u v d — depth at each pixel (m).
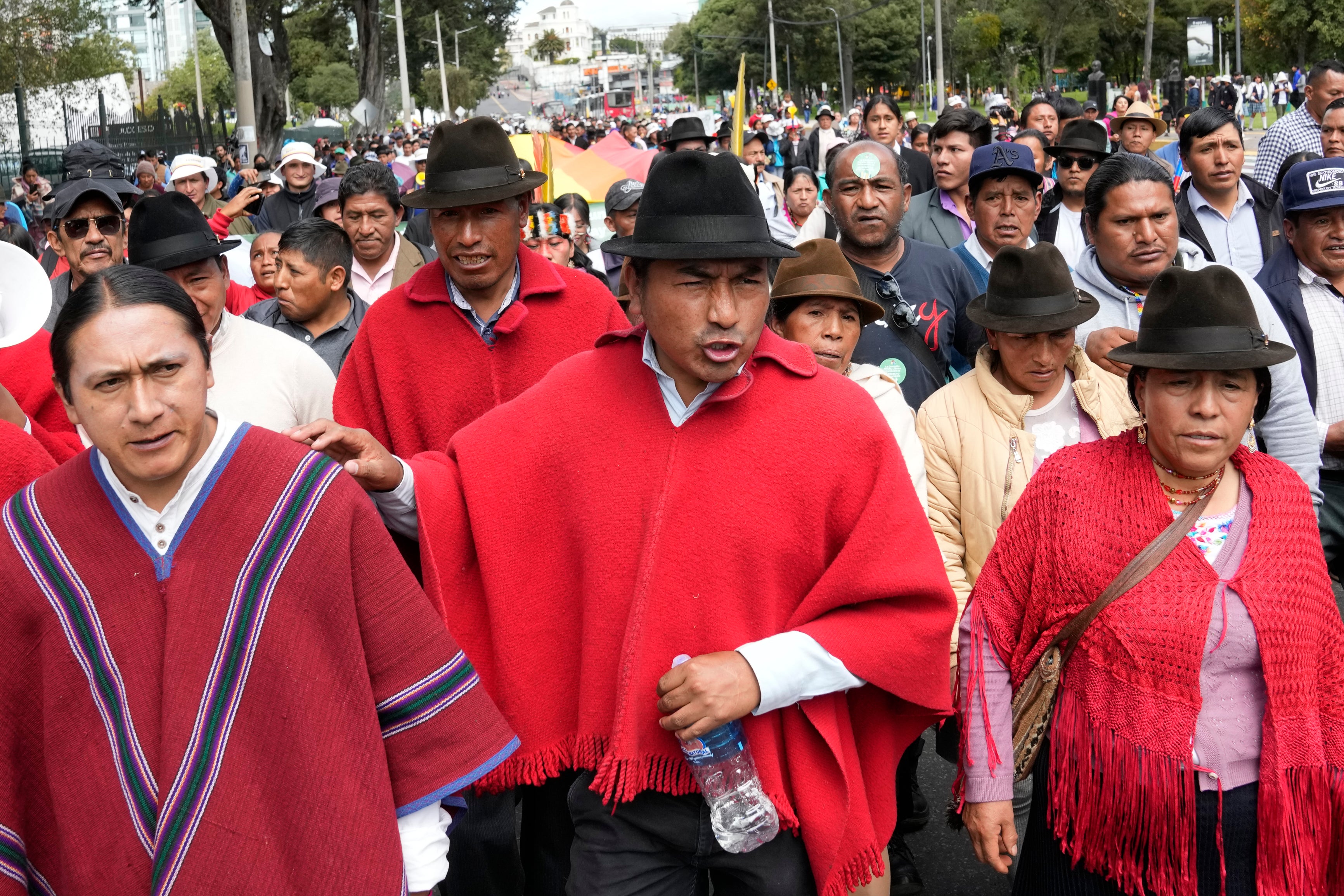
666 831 2.60
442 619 2.63
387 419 3.75
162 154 28.42
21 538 2.10
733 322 2.41
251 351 3.95
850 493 2.55
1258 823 2.57
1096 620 2.68
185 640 2.06
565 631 2.68
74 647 2.06
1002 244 5.62
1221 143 6.41
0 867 2.09
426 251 7.06
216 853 2.03
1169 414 2.62
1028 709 2.80
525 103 178.12
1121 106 14.34
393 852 2.17
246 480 2.15
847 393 2.61
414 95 84.69
